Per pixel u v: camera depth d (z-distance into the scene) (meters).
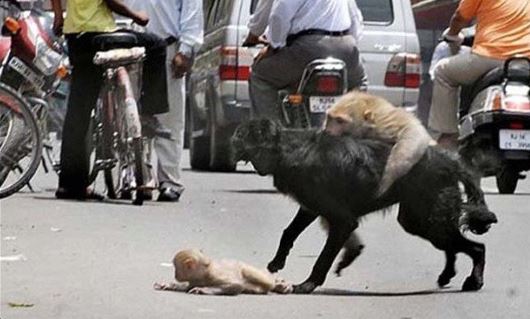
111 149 23.17
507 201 25.19
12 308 14.21
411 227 15.61
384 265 17.20
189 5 24.03
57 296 14.84
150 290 15.20
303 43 25.02
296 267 16.78
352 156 14.85
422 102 36.47
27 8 23.42
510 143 26.08
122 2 23.25
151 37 23.36
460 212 15.44
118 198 23.77
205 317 13.80
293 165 14.80
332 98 25.05
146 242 18.61
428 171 15.21
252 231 19.92
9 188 22.39
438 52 35.12
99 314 13.94
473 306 14.77
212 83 32.03
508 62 26.05
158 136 23.66
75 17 23.09
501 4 26.31
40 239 18.73
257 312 14.11
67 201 23.27
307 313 14.15
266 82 25.44
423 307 14.64
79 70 23.19
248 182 29.17
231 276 15.06
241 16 31.19
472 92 26.66
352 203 15.00
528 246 19.08
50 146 26.55
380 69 31.30
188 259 15.04
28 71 23.23
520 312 14.49
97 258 17.25
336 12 25.19
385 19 31.42
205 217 21.48
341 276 16.36
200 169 34.28
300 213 15.46
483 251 15.70
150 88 23.50
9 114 22.14
